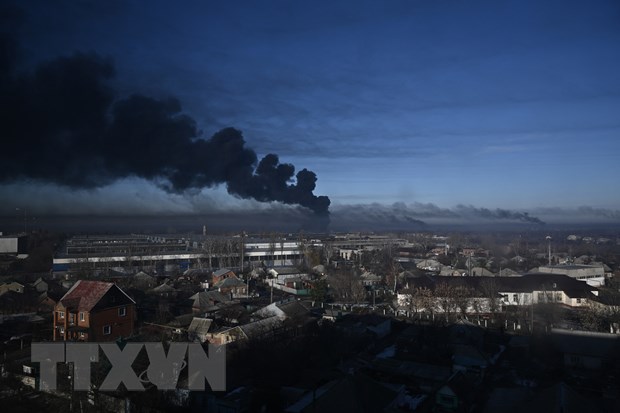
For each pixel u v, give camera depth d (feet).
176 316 157.28
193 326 135.44
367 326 145.18
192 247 381.60
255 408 86.74
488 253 405.18
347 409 74.74
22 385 94.17
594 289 197.06
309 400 82.53
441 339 132.26
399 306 181.27
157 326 140.87
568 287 191.31
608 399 85.51
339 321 150.92
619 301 169.17
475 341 129.29
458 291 176.96
